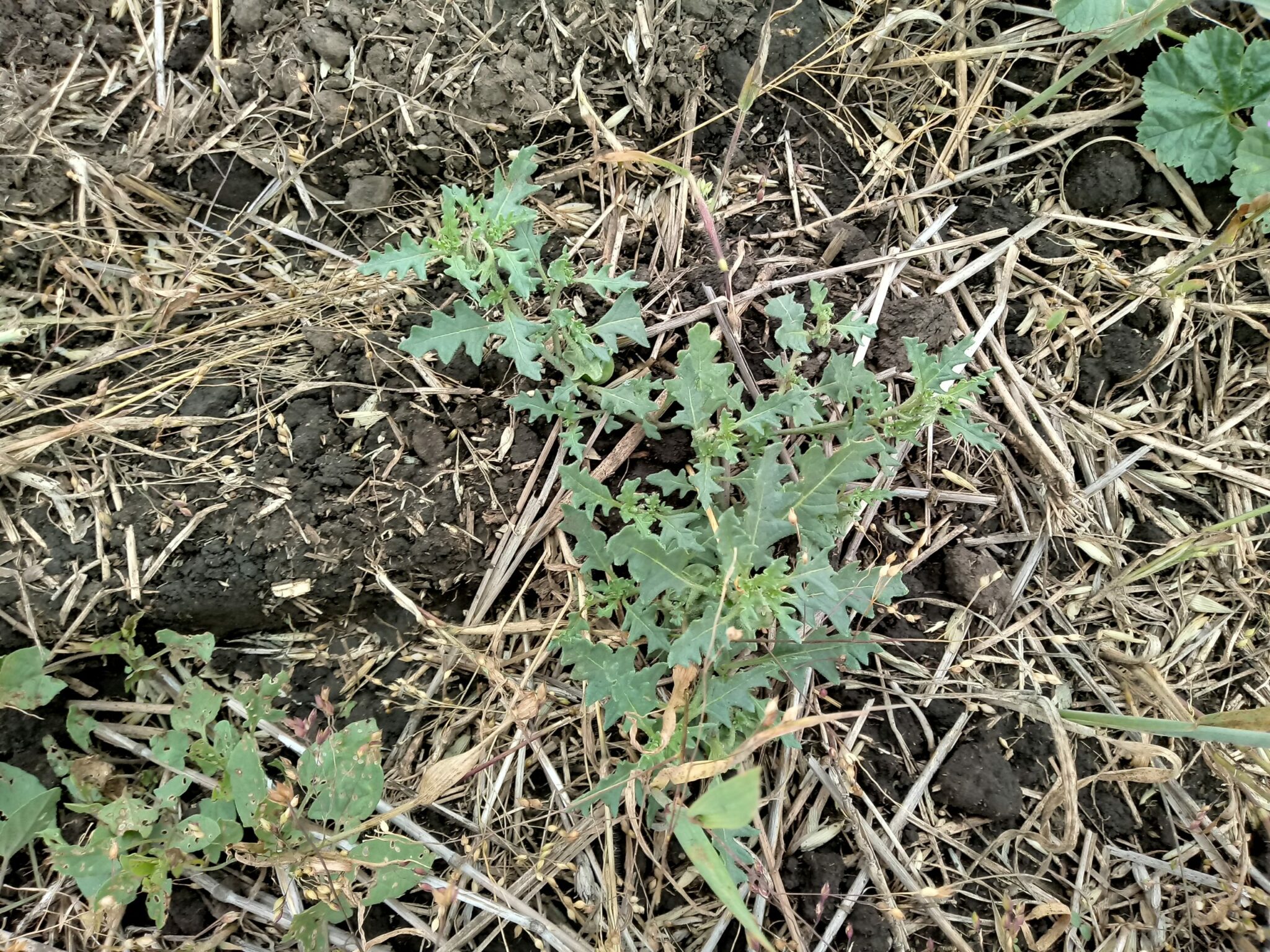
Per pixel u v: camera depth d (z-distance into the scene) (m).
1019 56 2.45
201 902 1.96
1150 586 2.33
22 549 1.95
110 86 2.20
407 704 2.11
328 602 2.07
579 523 1.93
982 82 2.45
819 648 1.90
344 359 2.13
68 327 2.13
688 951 2.01
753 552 1.72
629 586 1.97
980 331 2.30
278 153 2.23
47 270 2.12
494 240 1.76
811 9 2.39
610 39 2.28
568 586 2.15
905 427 1.91
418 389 2.13
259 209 2.24
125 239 2.18
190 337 2.12
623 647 1.90
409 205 2.28
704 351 1.88
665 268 2.26
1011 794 2.11
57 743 2.01
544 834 2.03
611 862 1.92
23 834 1.87
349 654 2.11
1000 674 2.23
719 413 2.18
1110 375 2.38
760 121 2.37
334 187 2.26
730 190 2.33
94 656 2.02
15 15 2.16
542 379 2.15
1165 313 2.39
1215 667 2.31
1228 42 2.21
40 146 2.12
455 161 2.26
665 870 2.00
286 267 2.23
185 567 1.98
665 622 2.04
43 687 1.87
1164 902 2.14
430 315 2.18
